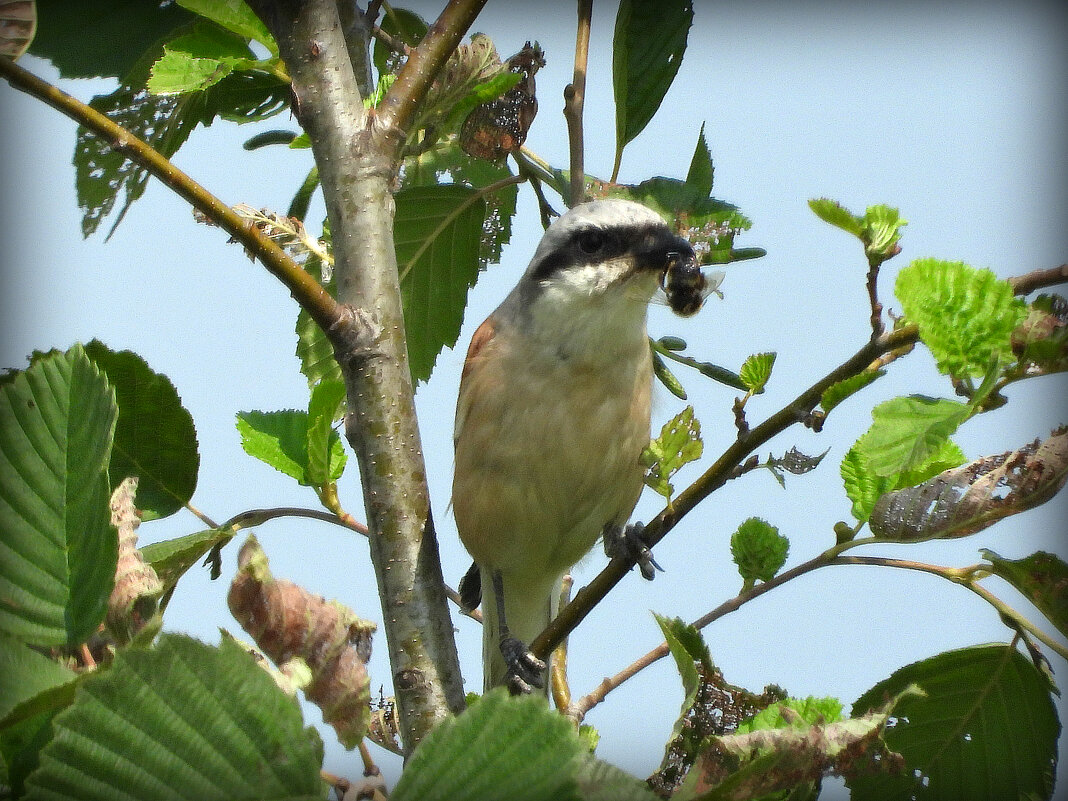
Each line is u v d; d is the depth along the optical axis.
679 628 4.91
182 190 4.77
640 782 3.27
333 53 5.55
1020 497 4.48
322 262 6.51
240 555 4.18
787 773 3.96
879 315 4.23
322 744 3.26
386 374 5.27
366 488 5.31
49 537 3.81
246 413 5.86
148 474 5.20
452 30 5.62
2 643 3.54
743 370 4.74
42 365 3.96
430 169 7.70
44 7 6.36
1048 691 4.77
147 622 3.96
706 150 7.11
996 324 3.68
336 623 4.20
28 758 3.47
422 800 3.10
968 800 4.87
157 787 3.13
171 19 6.49
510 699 3.20
